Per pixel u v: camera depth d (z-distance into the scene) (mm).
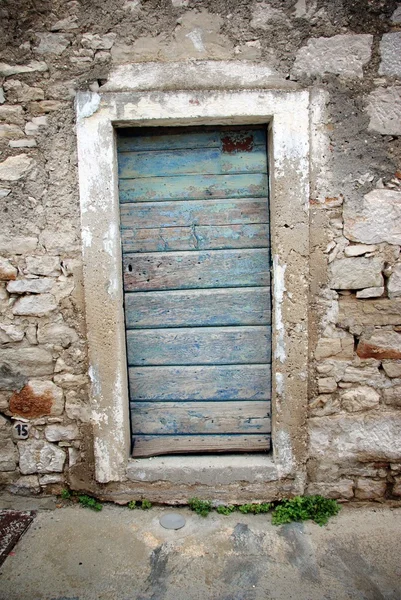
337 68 2260
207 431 2607
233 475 2479
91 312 2391
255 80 2266
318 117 2277
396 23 2240
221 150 2459
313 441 2465
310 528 2340
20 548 2205
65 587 1985
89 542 2246
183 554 2168
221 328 2551
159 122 2334
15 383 2467
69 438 2502
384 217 2314
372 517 2418
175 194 2482
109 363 2420
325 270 2359
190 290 2537
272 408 2535
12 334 2432
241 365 2570
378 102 2270
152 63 2270
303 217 2312
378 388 2426
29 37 2279
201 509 2447
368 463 2471
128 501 2514
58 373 2465
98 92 2275
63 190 2350
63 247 2383
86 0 2258
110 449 2473
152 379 2586
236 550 2191
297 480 2477
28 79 2299
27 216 2365
